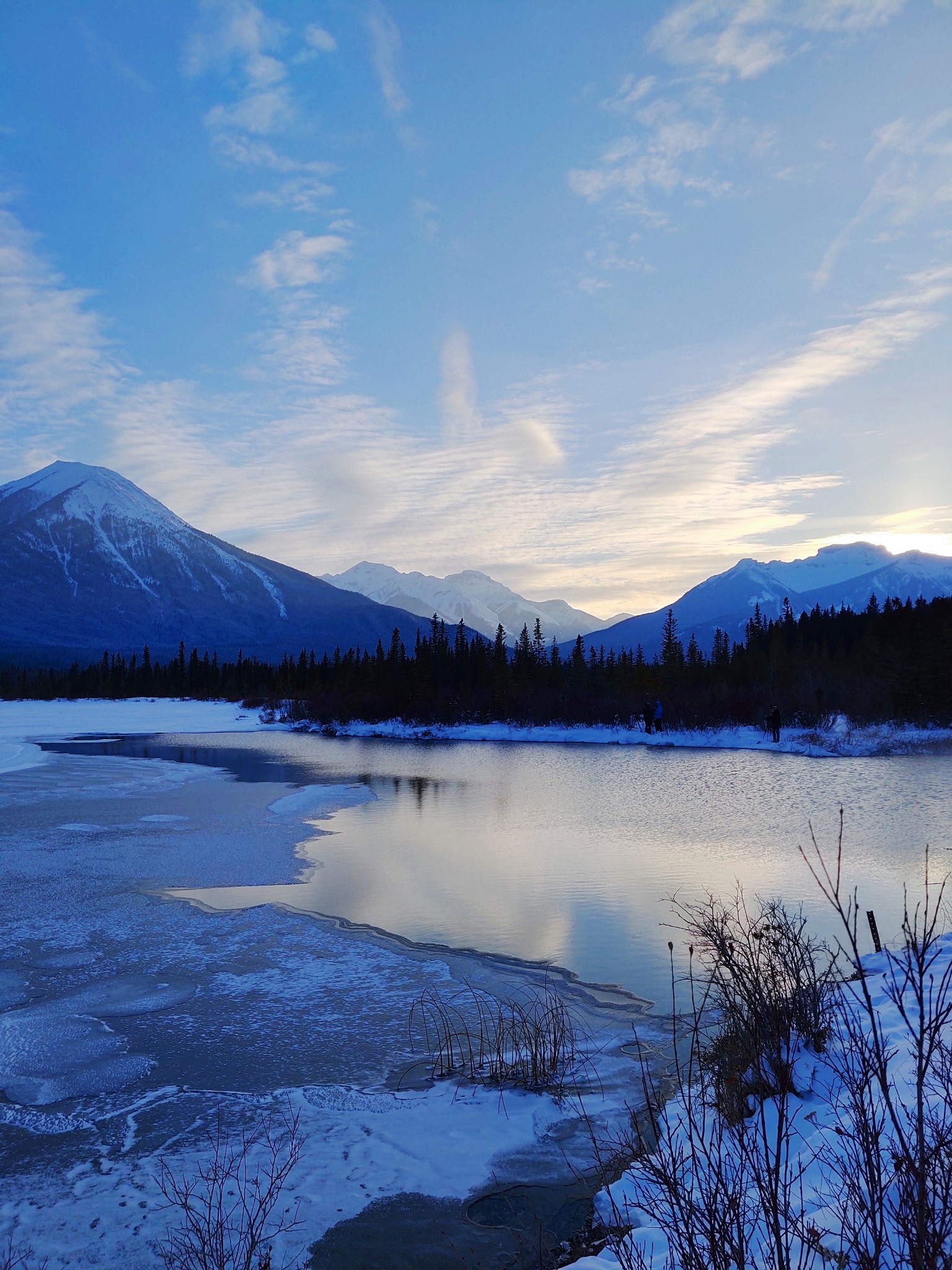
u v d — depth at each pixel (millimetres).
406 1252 4508
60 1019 7926
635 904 11844
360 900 12227
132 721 69000
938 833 17109
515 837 17391
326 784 27234
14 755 36312
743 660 77062
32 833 17750
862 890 12195
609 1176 5121
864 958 8250
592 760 36281
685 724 50719
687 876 13586
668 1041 7230
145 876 13820
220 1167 5375
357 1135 5773
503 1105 6164
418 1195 5043
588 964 9336
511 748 44000
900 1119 4055
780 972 6324
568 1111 6016
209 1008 8195
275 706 77688
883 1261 2918
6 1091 6512
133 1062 6984
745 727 49656
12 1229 4711
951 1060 3916
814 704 51562
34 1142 5723
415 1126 5887
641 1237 4215
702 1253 3410
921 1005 2939
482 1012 8062
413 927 10875
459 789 25891
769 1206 3102
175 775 29625
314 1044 7324
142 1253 4473
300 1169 5336
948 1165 3113
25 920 11289
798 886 12625
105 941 10359
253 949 10023
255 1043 7371
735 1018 5738
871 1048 5078
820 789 25125
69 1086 6574
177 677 129750
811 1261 3037
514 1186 5105
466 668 75812
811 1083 5105
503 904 11961
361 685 77625
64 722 67250
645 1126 5625
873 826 18109
